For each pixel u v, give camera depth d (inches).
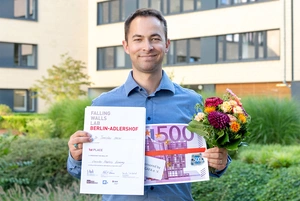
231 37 1025.5
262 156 305.1
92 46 1294.3
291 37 924.0
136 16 112.2
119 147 109.7
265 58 967.0
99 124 110.4
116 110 110.4
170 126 111.0
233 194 255.6
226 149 106.5
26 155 301.4
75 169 113.4
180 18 1099.9
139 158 109.4
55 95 1096.8
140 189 108.6
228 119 103.8
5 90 1210.0
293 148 358.9
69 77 1100.5
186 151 110.3
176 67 1104.2
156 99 113.6
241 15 999.0
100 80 1277.1
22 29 1231.5
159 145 110.3
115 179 109.3
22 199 239.3
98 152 110.0
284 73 931.3
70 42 1301.7
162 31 112.0
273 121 483.5
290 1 924.6
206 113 106.9
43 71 1259.8
